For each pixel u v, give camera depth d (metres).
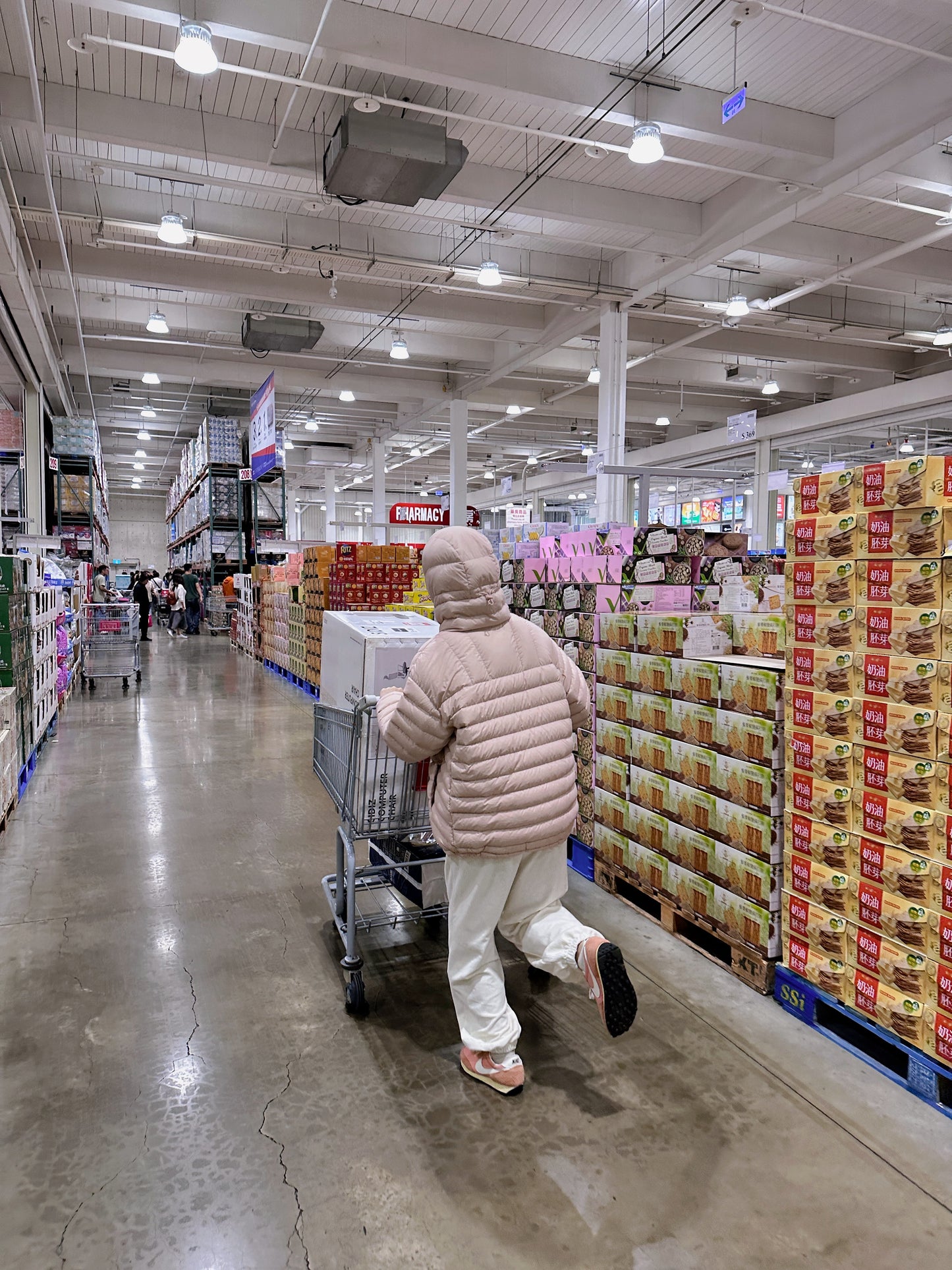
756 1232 1.65
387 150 6.78
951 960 1.99
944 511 1.99
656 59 6.79
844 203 9.34
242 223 9.66
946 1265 1.57
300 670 9.54
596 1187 1.77
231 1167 1.83
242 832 4.25
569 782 2.15
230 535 18.09
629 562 3.57
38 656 5.87
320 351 15.05
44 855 3.88
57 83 6.97
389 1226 1.66
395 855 3.11
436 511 17.19
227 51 6.63
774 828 2.53
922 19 6.37
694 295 11.63
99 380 17.69
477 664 2.04
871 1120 1.99
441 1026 2.43
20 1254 1.58
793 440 16.77
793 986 2.47
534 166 8.60
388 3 6.02
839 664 2.28
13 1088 2.11
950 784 1.98
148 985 2.66
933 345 13.56
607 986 1.89
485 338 14.52
